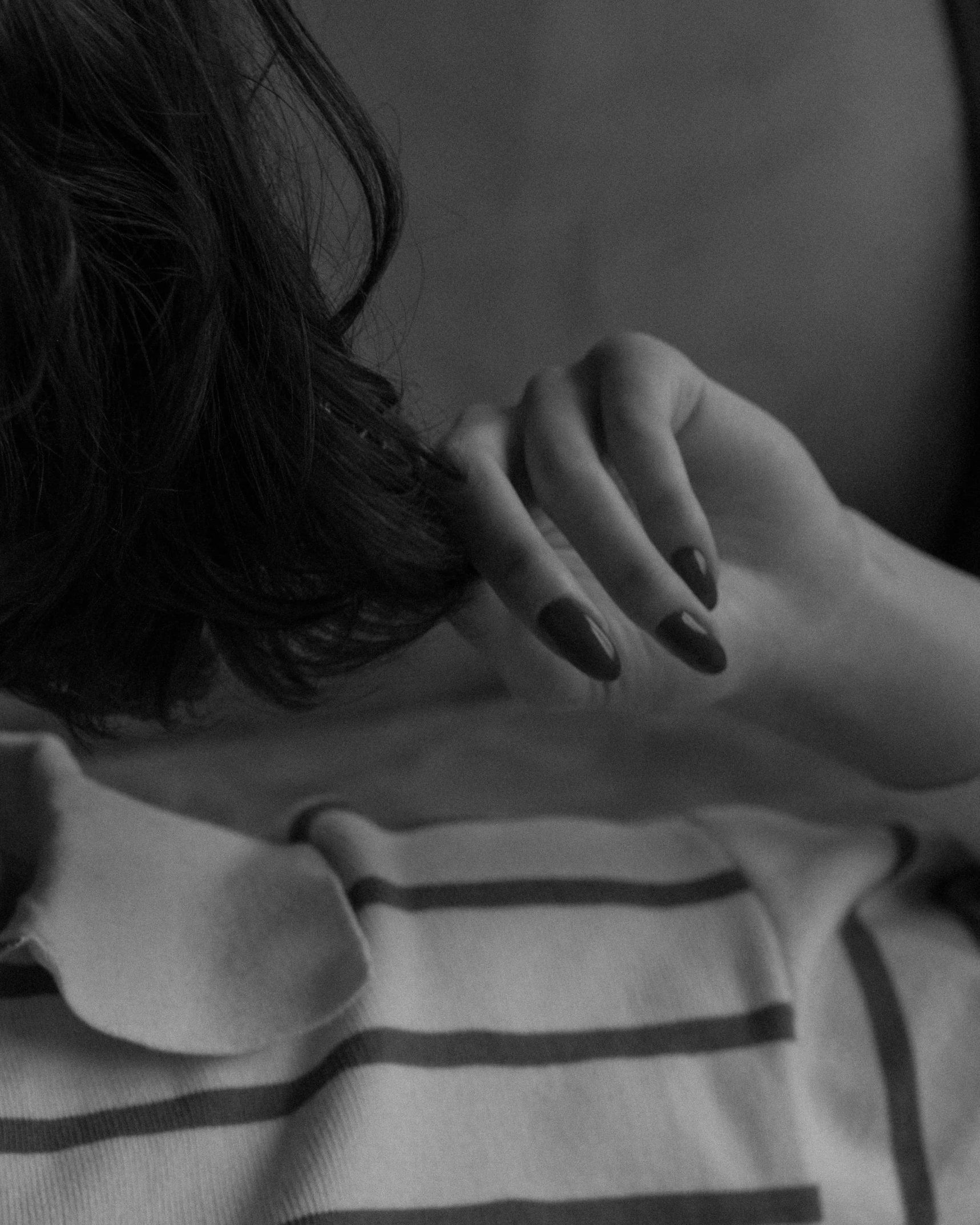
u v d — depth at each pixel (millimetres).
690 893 651
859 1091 628
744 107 758
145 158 526
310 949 610
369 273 580
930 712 673
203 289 531
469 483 564
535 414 581
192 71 532
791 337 779
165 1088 588
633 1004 625
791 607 650
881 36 768
